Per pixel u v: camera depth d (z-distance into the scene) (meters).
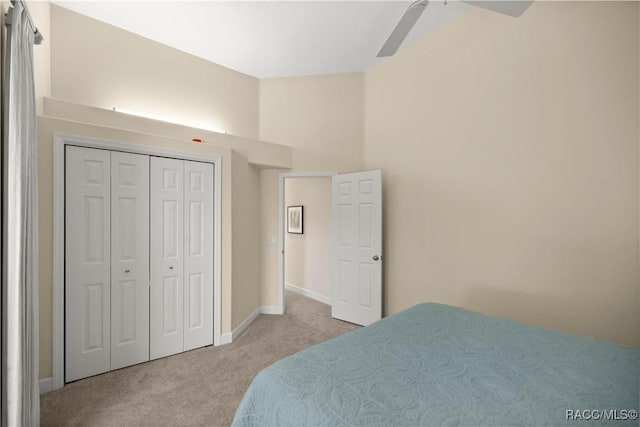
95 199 2.24
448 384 1.03
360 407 0.89
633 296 1.77
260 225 3.84
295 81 3.86
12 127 1.41
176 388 2.10
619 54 1.79
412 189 3.13
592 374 1.10
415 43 3.10
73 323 2.15
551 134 2.10
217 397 2.00
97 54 2.77
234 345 2.85
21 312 1.41
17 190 1.41
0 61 1.42
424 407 0.90
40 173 2.01
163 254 2.57
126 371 2.32
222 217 2.92
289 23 2.82
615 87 1.81
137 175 2.44
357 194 3.48
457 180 2.72
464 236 2.67
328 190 4.43
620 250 1.81
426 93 2.99
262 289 3.86
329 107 3.79
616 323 1.83
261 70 3.72
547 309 2.13
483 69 2.51
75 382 2.14
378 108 3.53
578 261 1.98
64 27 2.60
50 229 2.04
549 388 1.01
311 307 4.16
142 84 3.01
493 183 2.45
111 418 1.77
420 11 1.72
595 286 1.91
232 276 3.00
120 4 2.57
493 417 0.85
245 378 2.24
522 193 2.27
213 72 3.51
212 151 2.83
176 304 2.64
